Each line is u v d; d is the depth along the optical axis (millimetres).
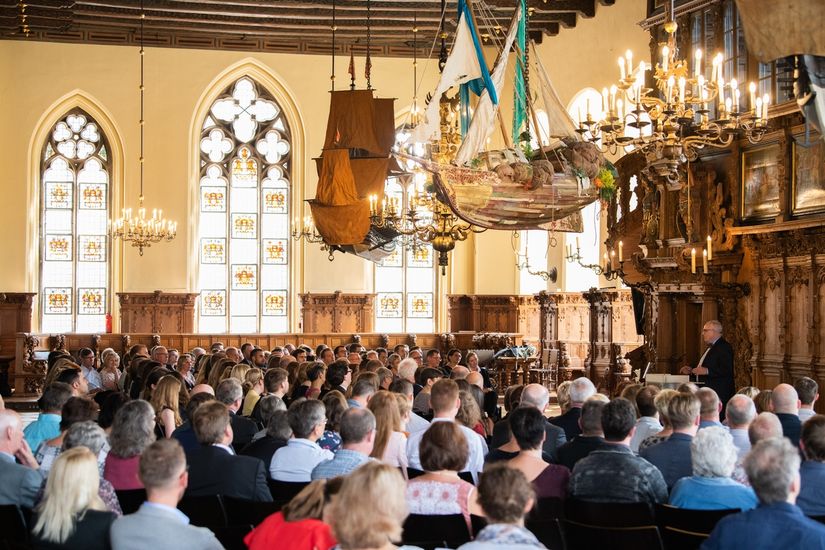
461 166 15156
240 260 36312
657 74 11906
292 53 35562
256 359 18969
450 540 6176
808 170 15828
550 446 9258
